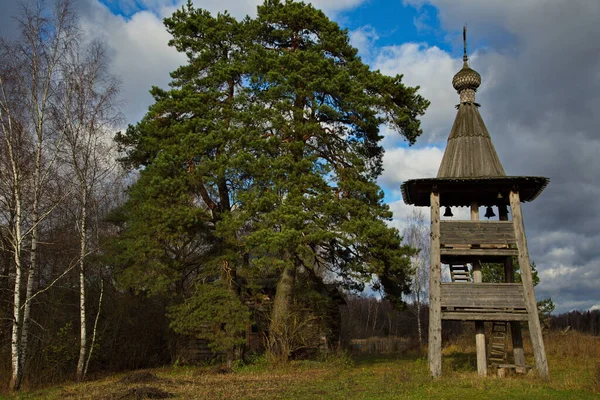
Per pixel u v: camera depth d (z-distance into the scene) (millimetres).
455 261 20547
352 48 24312
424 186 19062
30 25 19125
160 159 21078
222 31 24484
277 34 24094
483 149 19344
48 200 21344
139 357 27625
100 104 20953
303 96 22391
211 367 23703
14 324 17938
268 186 21375
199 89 23938
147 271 22328
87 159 20781
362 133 24969
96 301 26281
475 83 20703
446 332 42438
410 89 23344
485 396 13844
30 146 19578
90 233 25422
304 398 14148
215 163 21250
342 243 21922
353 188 22344
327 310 29125
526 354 26094
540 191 19047
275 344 24094
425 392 14688
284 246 19875
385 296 24266
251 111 22062
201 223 22688
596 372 15797
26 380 18750
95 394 15523
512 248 18438
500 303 17641
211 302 22000
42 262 24625
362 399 13797
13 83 18828
